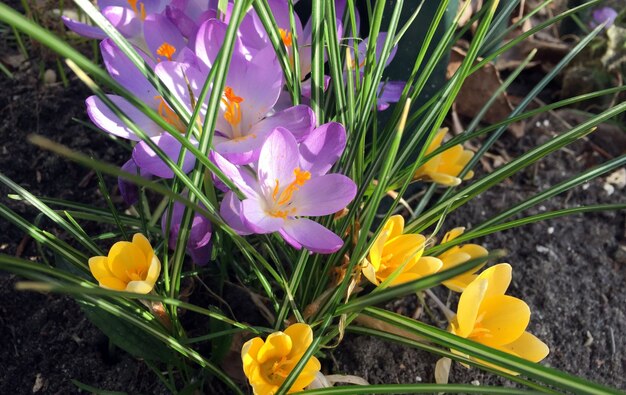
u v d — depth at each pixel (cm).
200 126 20
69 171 34
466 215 34
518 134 38
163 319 22
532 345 22
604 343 30
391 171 23
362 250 22
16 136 35
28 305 29
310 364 20
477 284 20
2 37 41
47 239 21
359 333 26
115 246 20
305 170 20
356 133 22
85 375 26
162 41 22
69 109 36
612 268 33
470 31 39
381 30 28
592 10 43
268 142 19
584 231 34
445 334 20
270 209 20
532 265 32
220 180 20
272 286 27
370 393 19
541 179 36
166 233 21
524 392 16
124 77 20
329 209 19
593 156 38
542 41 42
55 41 13
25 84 38
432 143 26
